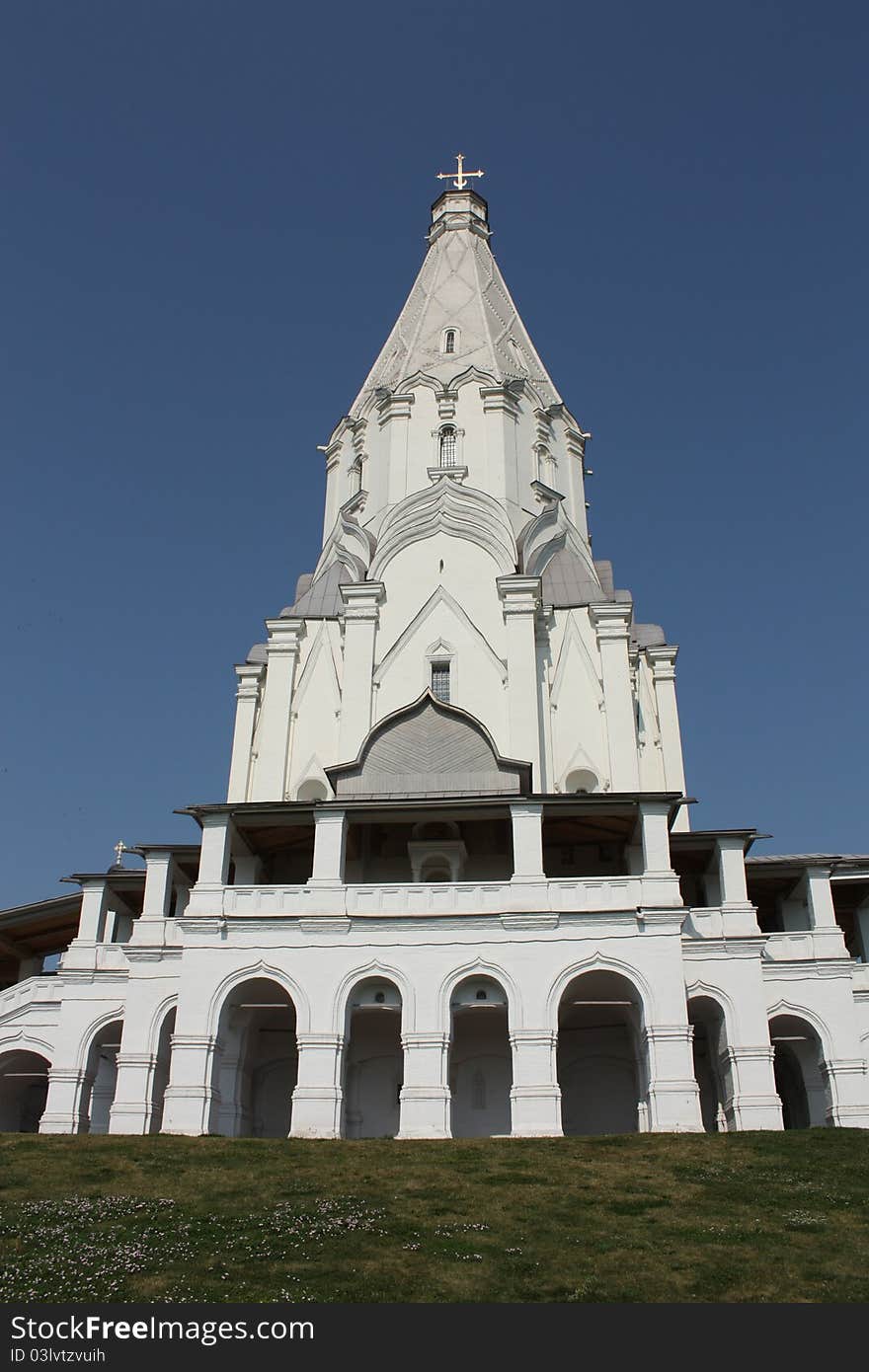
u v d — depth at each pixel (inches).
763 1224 800.3
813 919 1445.6
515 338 2279.8
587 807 1350.9
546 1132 1179.9
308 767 1797.5
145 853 1472.7
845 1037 1378.0
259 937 1299.2
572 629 1850.4
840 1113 1346.0
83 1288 663.8
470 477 1989.4
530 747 1694.1
